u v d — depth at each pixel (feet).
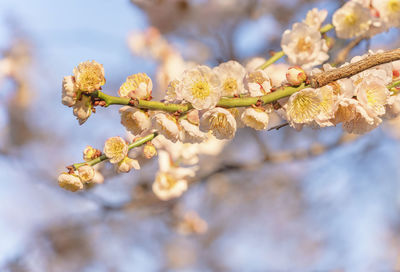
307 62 9.23
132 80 6.66
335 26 9.53
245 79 7.15
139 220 27.04
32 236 24.38
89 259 25.63
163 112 6.59
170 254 30.04
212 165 17.81
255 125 6.59
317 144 17.12
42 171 23.76
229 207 28.99
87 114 5.98
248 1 20.48
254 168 16.06
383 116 7.16
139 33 17.52
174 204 17.46
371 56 6.15
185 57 20.92
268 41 19.01
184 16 21.29
